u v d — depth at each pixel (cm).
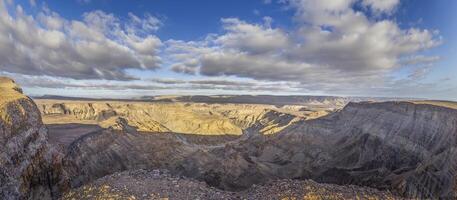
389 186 8881
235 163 13050
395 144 11044
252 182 11675
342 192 4719
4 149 4494
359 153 12344
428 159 8581
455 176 6475
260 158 15262
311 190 4691
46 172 5578
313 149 14425
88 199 4291
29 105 6097
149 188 4653
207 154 14675
